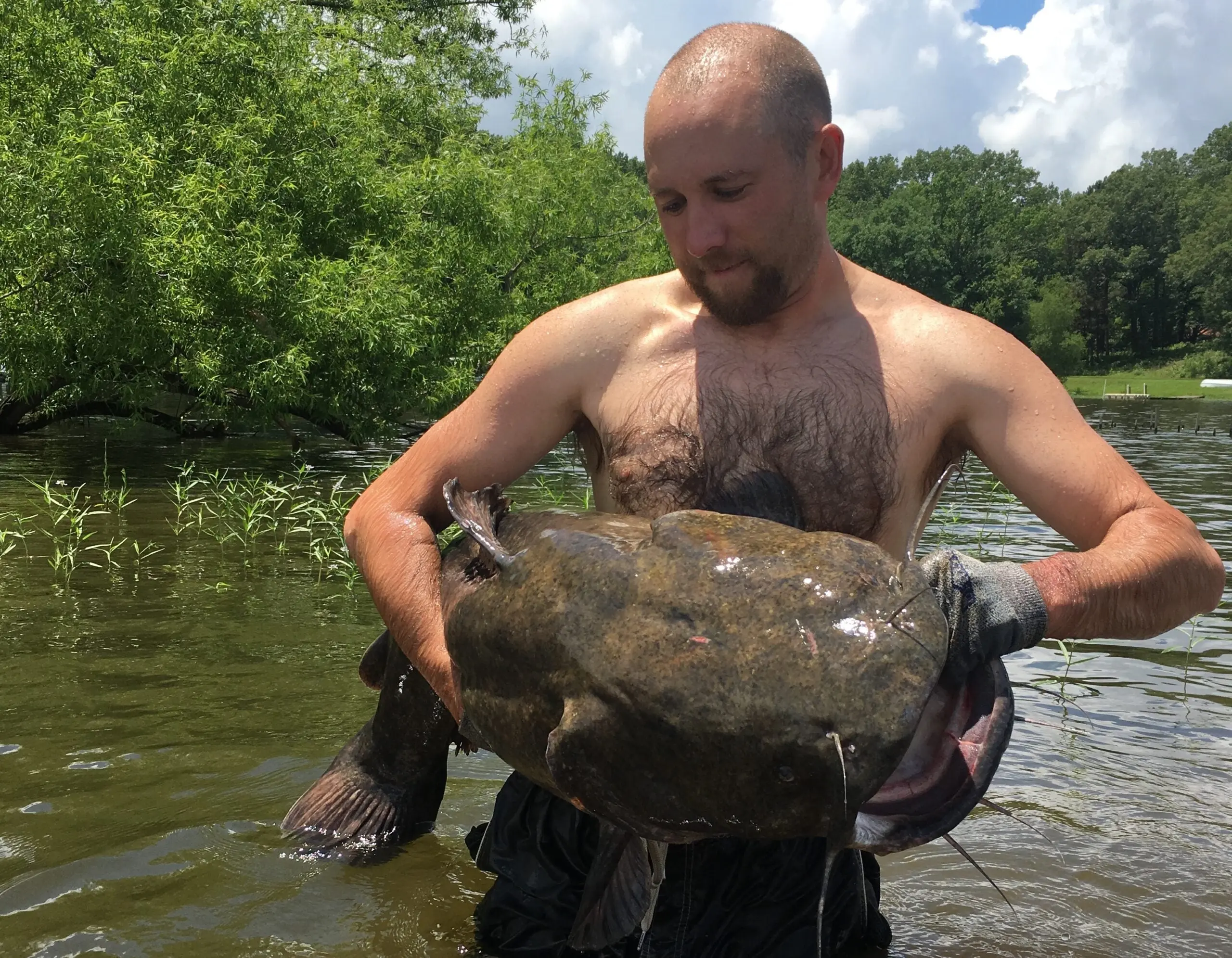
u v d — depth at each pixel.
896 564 1.54
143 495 9.38
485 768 3.53
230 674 4.27
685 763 1.44
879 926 2.39
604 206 20.33
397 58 18.78
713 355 2.14
